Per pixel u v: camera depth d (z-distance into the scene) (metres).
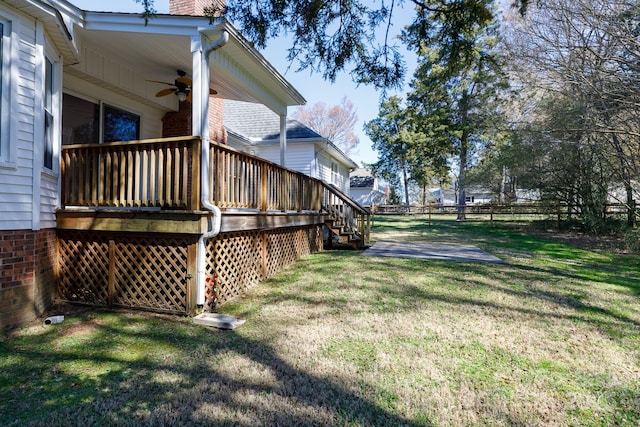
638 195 12.95
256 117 14.67
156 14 4.34
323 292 5.38
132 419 2.30
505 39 11.38
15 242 3.90
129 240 4.71
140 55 5.83
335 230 9.86
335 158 17.12
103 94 6.36
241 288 5.50
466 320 4.23
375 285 5.75
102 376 2.87
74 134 5.86
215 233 4.41
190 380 2.81
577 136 12.10
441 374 2.94
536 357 3.30
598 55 9.58
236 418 2.32
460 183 23.02
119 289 4.73
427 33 4.27
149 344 3.52
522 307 4.74
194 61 4.70
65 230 4.89
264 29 4.29
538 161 15.11
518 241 12.37
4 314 3.80
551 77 10.79
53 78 4.63
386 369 3.01
